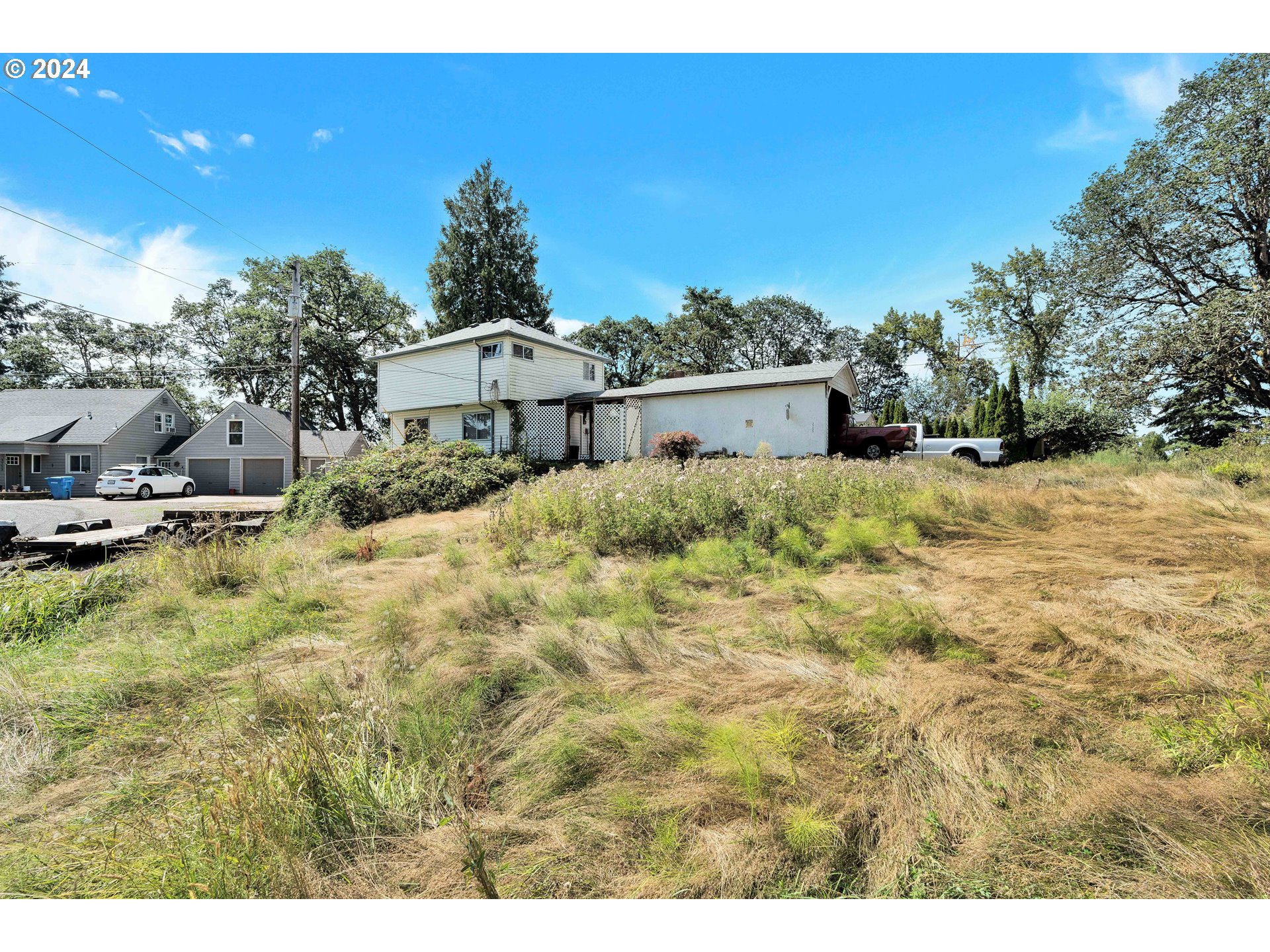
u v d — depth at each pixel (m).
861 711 2.32
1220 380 16.78
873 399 39.19
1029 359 28.42
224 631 3.76
